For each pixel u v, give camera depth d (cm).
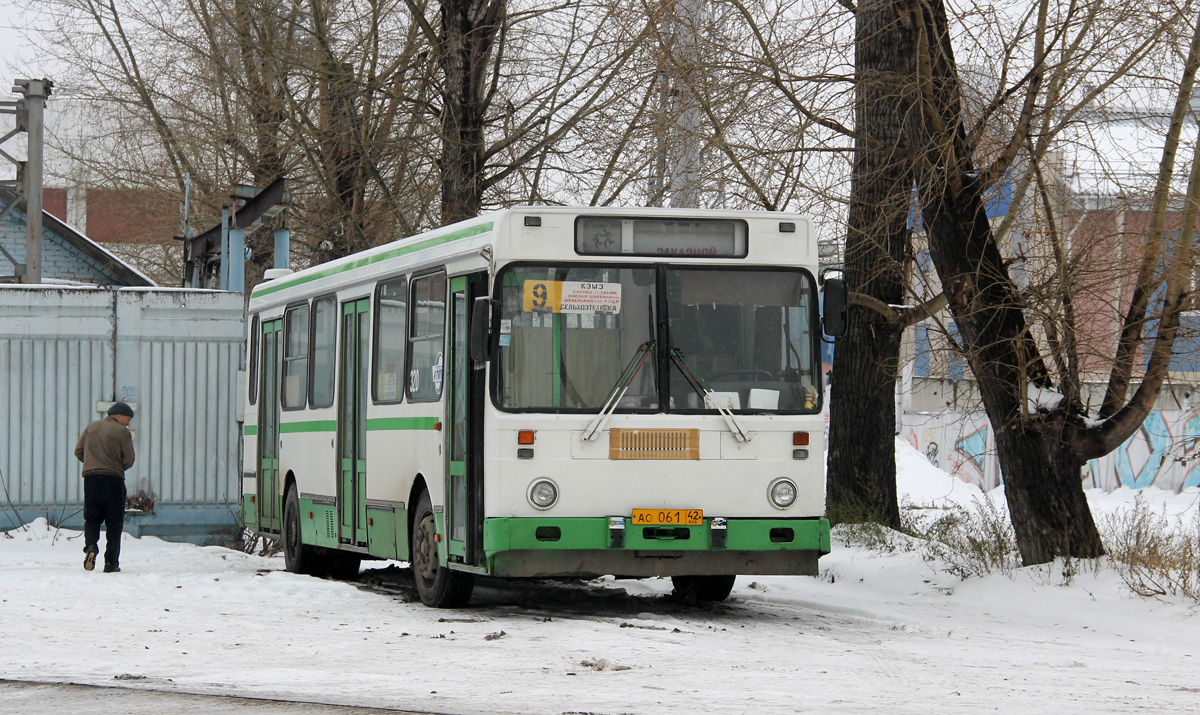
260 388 1880
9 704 733
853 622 1254
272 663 903
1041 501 1466
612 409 1175
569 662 916
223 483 2052
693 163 1661
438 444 1270
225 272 2400
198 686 797
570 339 1184
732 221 1218
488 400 1167
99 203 4534
